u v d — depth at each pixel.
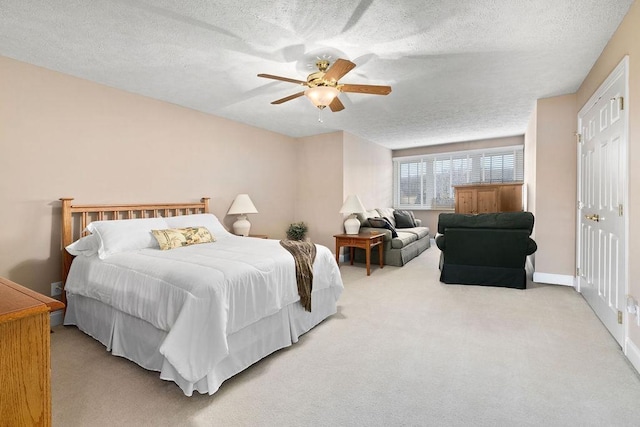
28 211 2.65
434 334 2.50
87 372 1.99
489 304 3.16
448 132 5.56
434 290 3.68
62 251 2.81
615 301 2.33
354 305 3.21
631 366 1.98
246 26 2.12
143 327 2.03
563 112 3.65
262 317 2.09
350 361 2.11
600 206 2.71
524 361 2.06
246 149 4.74
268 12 1.97
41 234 2.72
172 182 3.73
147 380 1.91
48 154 2.75
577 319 2.74
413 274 4.48
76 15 1.98
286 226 5.54
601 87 2.58
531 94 3.60
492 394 1.72
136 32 2.19
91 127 3.03
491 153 6.48
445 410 1.60
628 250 2.07
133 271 2.14
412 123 4.85
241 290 1.96
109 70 2.80
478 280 3.81
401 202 7.62
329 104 2.91
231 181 4.49
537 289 3.62
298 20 2.06
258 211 4.96
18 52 2.46
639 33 1.88
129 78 2.98
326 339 2.45
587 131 3.13
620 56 2.18
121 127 3.25
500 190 5.70
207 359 1.71
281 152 5.43
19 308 0.73
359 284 3.99
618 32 2.19
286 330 2.32
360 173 5.95
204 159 4.11
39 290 2.71
